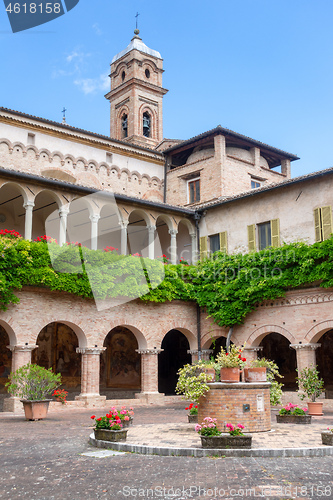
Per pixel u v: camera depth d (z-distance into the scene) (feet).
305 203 83.92
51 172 96.63
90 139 102.73
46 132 97.04
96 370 77.15
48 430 49.75
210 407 43.37
